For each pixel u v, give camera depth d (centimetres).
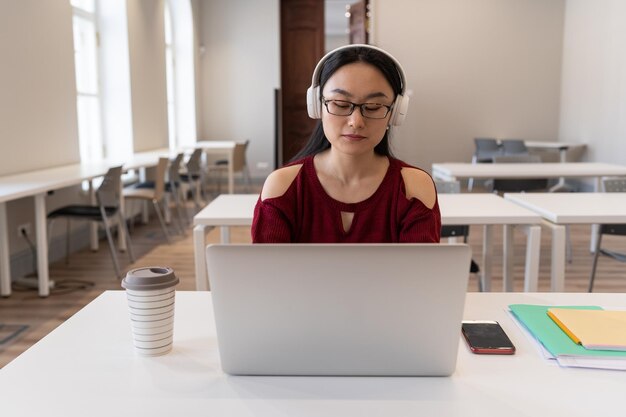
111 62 682
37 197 390
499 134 914
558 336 124
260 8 1034
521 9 895
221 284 103
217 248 101
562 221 278
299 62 1066
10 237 441
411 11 891
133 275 120
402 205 133
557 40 901
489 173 471
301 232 136
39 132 496
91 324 136
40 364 116
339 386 106
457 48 898
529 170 485
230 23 1038
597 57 795
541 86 908
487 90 906
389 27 895
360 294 102
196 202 752
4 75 443
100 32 677
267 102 1051
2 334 332
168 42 961
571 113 875
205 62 1048
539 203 314
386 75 123
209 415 97
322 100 127
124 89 685
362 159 133
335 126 125
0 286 399
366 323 104
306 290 103
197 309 146
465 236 340
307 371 109
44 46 504
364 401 101
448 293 102
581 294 156
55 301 391
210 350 122
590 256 520
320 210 134
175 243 582
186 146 843
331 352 107
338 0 1265
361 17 955
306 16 1055
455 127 912
